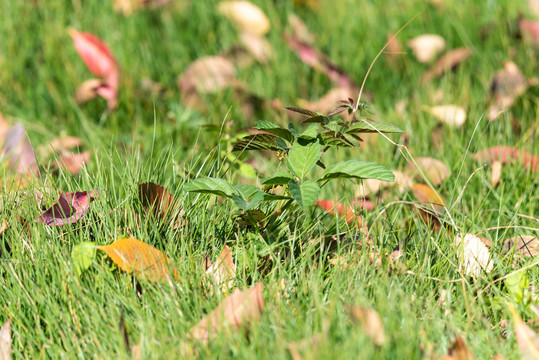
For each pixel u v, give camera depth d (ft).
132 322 5.83
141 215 6.21
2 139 7.00
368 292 5.96
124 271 5.99
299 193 5.95
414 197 6.64
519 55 7.91
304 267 6.02
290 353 5.67
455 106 7.18
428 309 5.89
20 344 5.80
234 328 5.75
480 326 5.88
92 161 6.96
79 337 5.84
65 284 5.91
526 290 6.00
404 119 7.23
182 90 7.64
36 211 6.21
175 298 5.88
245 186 6.07
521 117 7.36
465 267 6.14
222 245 6.18
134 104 7.62
